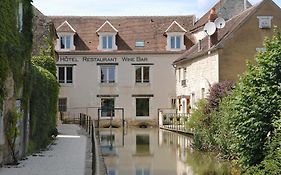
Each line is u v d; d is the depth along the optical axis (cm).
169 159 2162
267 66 1598
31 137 1884
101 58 4681
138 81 4700
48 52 2886
